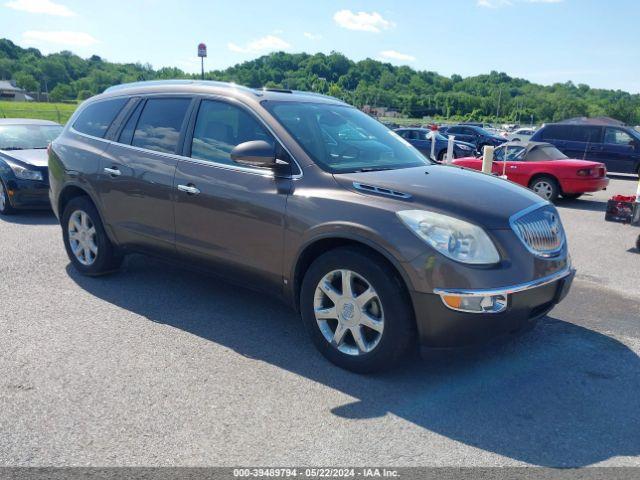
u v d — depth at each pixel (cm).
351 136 455
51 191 586
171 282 555
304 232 379
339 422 317
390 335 350
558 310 506
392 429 311
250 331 441
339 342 377
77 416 317
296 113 441
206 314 474
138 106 510
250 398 341
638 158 1716
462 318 331
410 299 346
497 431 311
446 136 2430
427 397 346
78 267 568
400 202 355
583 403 343
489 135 2702
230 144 435
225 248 431
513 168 1257
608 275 638
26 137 986
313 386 356
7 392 341
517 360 399
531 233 362
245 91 451
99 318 461
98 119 545
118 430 305
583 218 1038
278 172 402
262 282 418
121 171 498
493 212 352
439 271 330
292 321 464
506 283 335
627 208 828
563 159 1250
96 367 375
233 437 301
